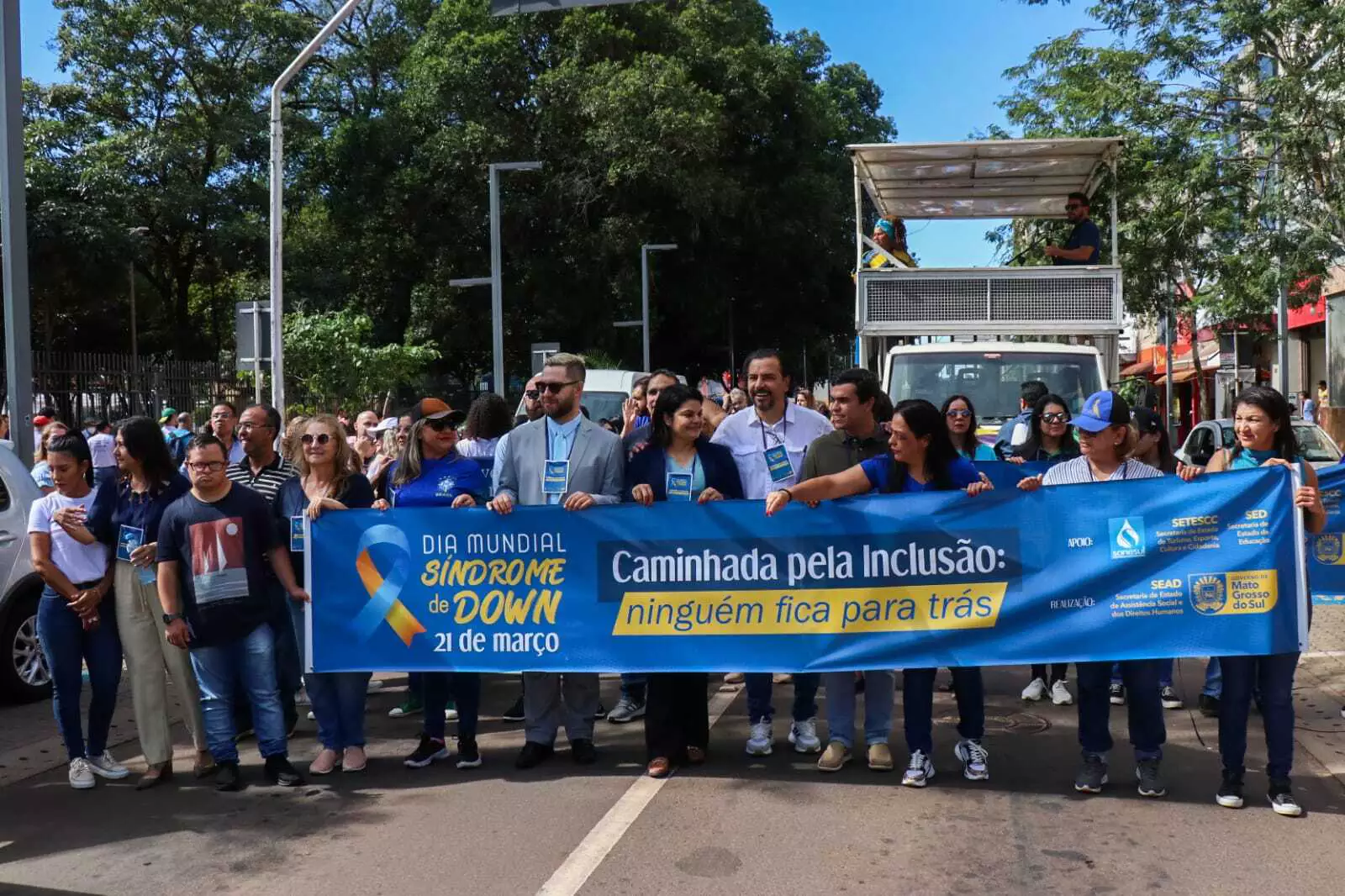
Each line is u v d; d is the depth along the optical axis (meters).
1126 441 5.85
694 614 6.10
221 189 34.06
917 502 5.86
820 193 40.56
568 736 6.46
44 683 8.48
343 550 6.39
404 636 6.33
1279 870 4.73
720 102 36.97
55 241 28.95
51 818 5.72
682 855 4.97
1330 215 14.68
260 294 37.69
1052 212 14.90
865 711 6.29
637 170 34.62
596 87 35.25
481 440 8.58
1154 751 5.62
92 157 31.19
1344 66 14.09
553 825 5.38
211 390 23.56
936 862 4.86
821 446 6.35
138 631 6.22
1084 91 15.80
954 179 13.10
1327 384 27.77
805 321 45.88
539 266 36.78
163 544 6.04
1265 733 5.52
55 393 20.62
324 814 5.67
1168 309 16.94
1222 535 5.50
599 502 6.26
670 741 6.16
